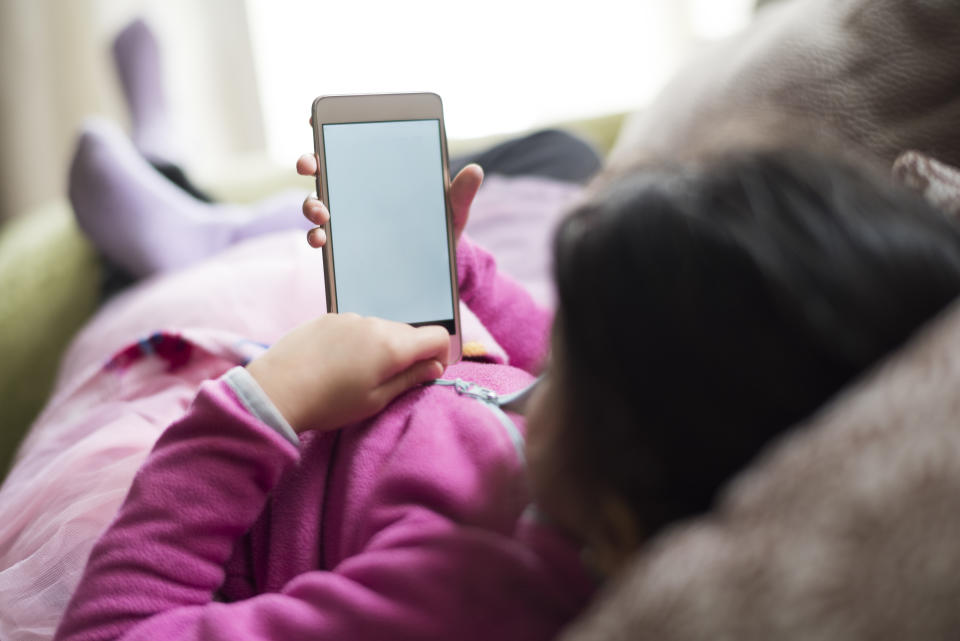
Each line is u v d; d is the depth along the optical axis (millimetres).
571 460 327
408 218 537
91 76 2098
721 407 290
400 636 367
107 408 662
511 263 1018
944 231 316
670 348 294
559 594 365
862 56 757
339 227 527
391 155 535
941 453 244
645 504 307
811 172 318
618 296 304
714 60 963
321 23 1995
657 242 305
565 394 330
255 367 461
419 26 1963
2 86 2078
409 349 479
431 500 424
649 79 1936
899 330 291
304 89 2037
